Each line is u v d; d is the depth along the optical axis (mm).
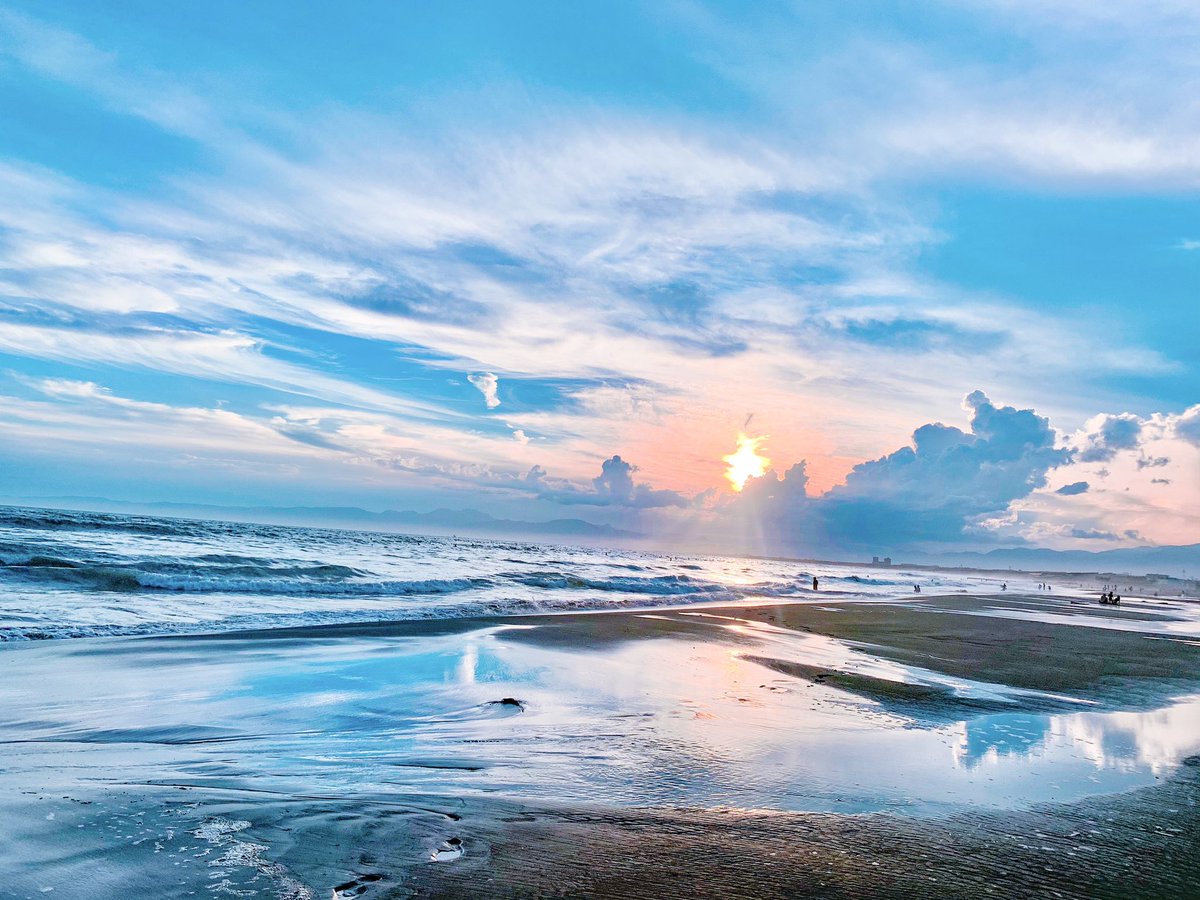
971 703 11789
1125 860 5348
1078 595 82438
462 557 62250
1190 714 11805
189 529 62188
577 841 5133
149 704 9734
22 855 4227
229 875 4168
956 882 4762
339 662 13445
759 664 15148
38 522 49625
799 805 6352
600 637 18750
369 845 4793
